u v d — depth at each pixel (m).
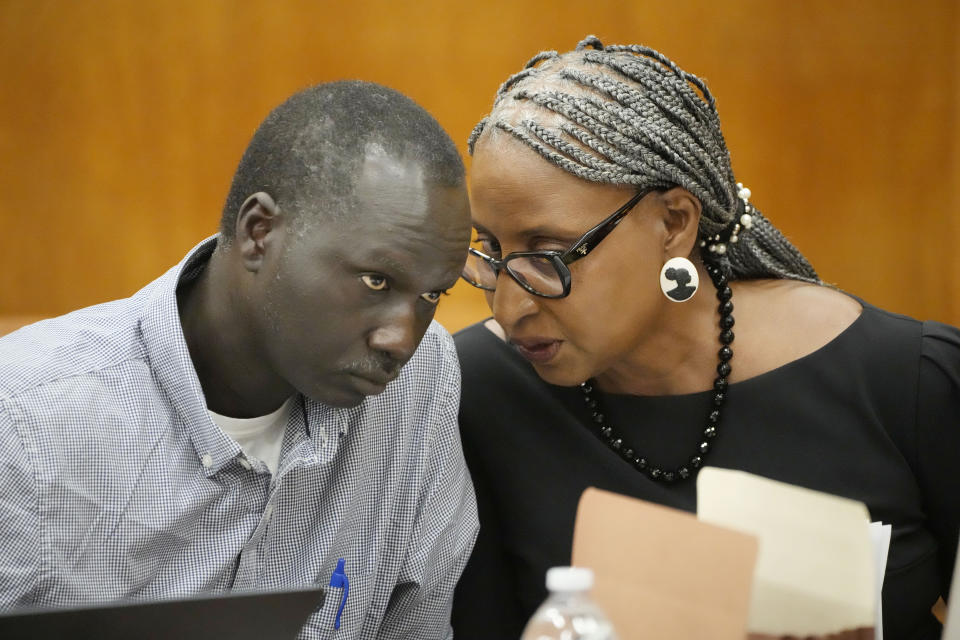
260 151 3.24
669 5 10.12
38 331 3.51
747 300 4.32
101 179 10.73
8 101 10.66
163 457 3.41
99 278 10.82
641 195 3.71
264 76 10.52
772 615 3.01
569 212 3.63
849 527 2.96
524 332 3.81
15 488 3.14
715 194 3.96
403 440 4.05
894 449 4.11
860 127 10.13
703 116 3.93
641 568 2.93
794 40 10.10
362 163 3.10
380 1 10.34
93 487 3.28
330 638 3.84
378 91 3.28
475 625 4.47
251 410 3.57
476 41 10.31
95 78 10.62
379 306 3.18
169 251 10.74
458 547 4.16
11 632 2.41
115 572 3.34
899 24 9.98
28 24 10.55
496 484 4.43
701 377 4.21
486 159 3.71
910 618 4.12
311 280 3.13
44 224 10.80
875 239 10.23
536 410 4.40
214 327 3.42
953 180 10.02
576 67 3.86
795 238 10.32
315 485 3.79
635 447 4.30
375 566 3.97
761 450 4.16
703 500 3.09
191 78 10.57
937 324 4.22
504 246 3.76
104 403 3.35
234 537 3.54
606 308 3.74
